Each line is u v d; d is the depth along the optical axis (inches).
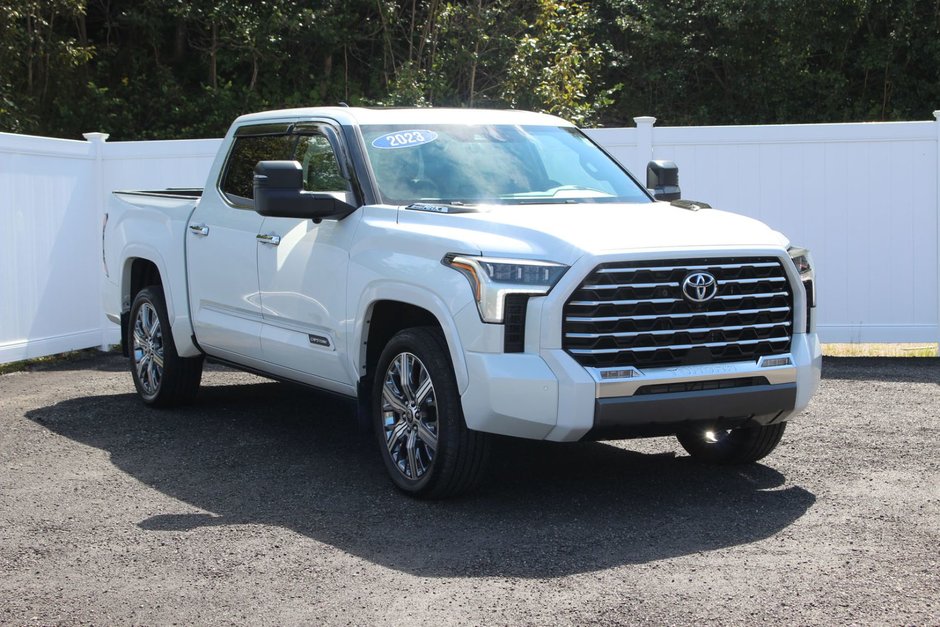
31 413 328.5
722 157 438.3
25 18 830.5
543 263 207.2
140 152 466.6
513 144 267.6
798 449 273.0
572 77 789.2
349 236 244.1
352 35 896.9
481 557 193.8
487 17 795.4
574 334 206.4
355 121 261.3
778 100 926.4
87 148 459.8
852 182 429.4
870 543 198.5
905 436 285.1
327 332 251.6
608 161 279.0
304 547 201.2
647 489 237.8
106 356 458.0
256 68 893.8
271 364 278.4
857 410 320.2
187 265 307.3
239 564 192.5
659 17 913.5
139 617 169.3
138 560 195.5
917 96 912.9
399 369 232.4
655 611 167.2
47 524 217.3
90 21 938.7
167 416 320.8
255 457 270.4
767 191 436.1
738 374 217.5
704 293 213.8
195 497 235.8
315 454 273.1
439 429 219.3
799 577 181.2
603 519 215.8
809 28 878.4
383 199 244.4
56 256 443.5
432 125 266.4
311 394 355.3
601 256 205.8
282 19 855.7
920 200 425.7
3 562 195.3
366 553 197.2
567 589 177.2
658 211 236.5
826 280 433.4
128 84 924.0
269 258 271.1
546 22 796.0
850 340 433.4
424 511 222.7
